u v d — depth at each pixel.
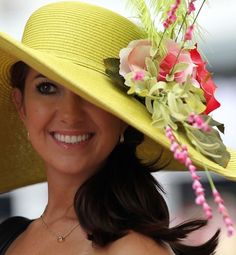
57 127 3.52
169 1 3.38
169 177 6.59
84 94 3.18
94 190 3.51
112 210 3.46
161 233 3.45
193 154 3.19
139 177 3.60
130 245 3.35
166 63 3.32
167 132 3.04
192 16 3.46
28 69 3.60
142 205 3.51
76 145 3.53
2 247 3.94
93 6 3.58
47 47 3.48
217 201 2.71
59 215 3.74
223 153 3.37
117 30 3.53
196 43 3.43
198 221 3.60
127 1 3.50
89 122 3.50
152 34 3.36
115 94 3.31
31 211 7.04
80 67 3.40
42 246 3.75
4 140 4.29
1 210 7.00
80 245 3.61
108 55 3.48
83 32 3.49
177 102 3.25
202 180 6.48
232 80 6.67
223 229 5.95
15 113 4.19
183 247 3.67
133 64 3.34
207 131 3.26
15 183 4.49
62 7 3.58
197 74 3.38
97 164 3.57
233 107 6.67
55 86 3.51
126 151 3.66
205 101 3.39
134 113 3.25
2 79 3.89
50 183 3.76
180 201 6.58
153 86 3.26
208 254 3.76
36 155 4.36
